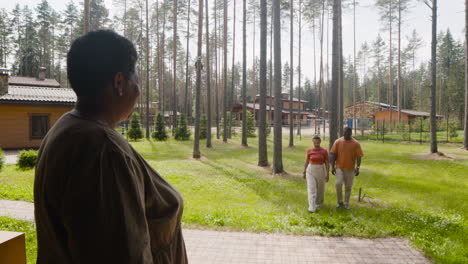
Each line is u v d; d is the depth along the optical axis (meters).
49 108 20.80
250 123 36.53
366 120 46.09
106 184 0.72
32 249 4.52
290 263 4.49
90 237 0.68
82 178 0.71
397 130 37.88
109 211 0.71
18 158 12.50
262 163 15.20
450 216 6.86
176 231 1.10
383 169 14.42
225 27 28.16
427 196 8.99
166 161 16.41
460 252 4.76
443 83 70.62
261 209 7.36
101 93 0.88
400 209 7.46
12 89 21.36
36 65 58.88
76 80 0.87
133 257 0.72
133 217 0.76
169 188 1.09
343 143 7.50
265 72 15.10
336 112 12.92
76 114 0.87
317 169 7.36
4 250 1.32
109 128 0.86
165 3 32.28
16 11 58.59
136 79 1.00
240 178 11.86
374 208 7.62
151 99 67.00
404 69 70.94
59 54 57.41
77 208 0.70
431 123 19.34
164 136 30.67
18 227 5.45
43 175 0.79
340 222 6.32
